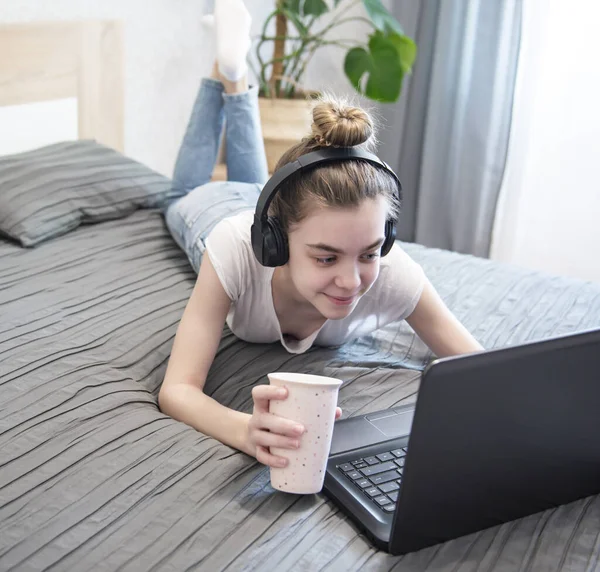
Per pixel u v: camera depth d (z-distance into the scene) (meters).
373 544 0.92
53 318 1.46
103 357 1.35
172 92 2.68
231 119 2.31
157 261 1.81
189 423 1.17
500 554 0.92
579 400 0.91
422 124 3.04
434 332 1.39
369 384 1.35
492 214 2.96
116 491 0.99
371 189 1.09
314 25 3.22
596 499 1.04
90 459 1.06
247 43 2.26
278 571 0.87
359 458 1.06
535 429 0.90
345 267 1.11
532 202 2.96
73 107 2.23
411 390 1.34
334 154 1.10
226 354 1.43
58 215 1.86
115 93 2.38
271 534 0.93
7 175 1.88
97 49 2.27
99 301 1.56
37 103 2.11
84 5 2.24
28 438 1.10
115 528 0.93
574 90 2.79
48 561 0.87
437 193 3.04
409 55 2.74
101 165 2.06
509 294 1.77
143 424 1.15
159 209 2.12
